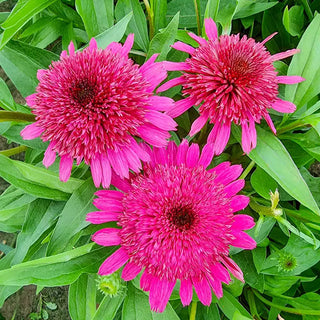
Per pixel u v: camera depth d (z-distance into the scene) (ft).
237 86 0.70
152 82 0.71
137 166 0.69
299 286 1.11
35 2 0.80
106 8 0.91
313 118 0.80
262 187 0.86
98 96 0.66
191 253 0.66
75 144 0.67
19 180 0.77
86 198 0.80
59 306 1.34
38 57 0.92
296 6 1.07
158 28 0.98
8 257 1.03
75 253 0.71
